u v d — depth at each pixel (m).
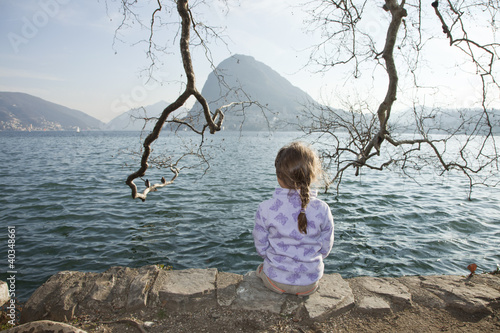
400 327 2.06
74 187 12.41
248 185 13.53
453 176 15.68
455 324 2.10
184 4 3.06
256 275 2.57
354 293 2.42
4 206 9.20
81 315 2.13
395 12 3.42
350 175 15.73
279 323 2.05
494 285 2.59
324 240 2.21
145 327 2.01
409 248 5.93
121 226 7.46
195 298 2.27
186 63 3.08
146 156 3.46
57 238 6.56
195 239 6.60
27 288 4.50
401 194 11.16
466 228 7.19
